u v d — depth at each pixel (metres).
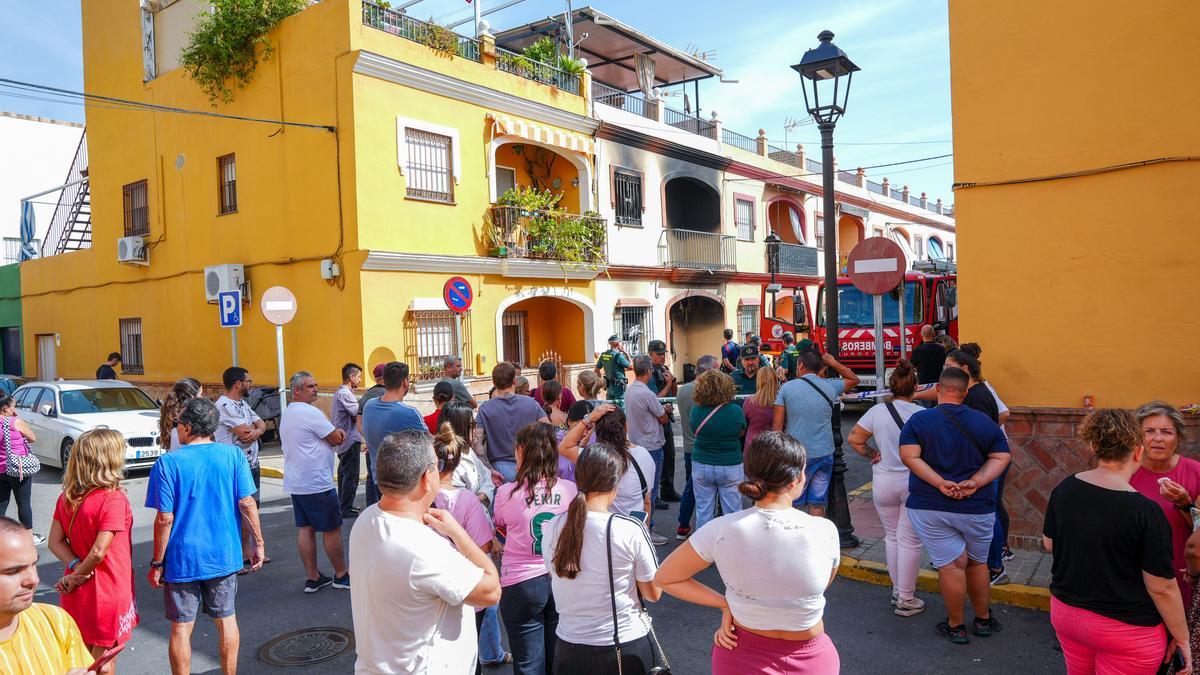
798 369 6.90
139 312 17.94
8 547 2.40
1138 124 6.12
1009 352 6.72
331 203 13.70
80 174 21.58
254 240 15.10
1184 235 5.97
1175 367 6.02
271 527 8.78
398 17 14.30
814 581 2.96
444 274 14.98
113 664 4.20
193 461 4.53
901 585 5.51
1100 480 3.31
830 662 3.00
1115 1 6.18
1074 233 6.41
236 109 15.27
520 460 4.12
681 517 7.62
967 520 4.87
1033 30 6.54
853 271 7.36
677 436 14.31
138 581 7.11
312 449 6.43
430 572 2.80
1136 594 3.18
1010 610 5.59
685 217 24.47
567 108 18.03
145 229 17.61
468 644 3.04
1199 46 5.88
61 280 20.59
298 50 14.12
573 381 18.25
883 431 5.52
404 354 14.15
